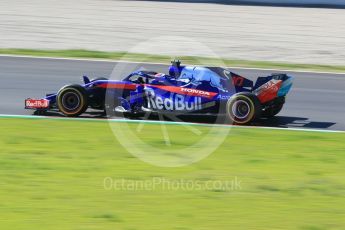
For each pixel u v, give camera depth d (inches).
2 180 1395.2
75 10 4662.9
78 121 2003.0
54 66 2918.3
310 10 4913.9
